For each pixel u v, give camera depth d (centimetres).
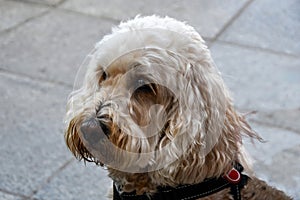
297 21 282
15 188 186
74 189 186
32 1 303
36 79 239
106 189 186
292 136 206
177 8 295
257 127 210
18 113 218
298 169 192
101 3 301
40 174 191
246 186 134
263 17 285
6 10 295
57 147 202
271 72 241
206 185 130
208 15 287
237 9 293
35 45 264
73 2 302
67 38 270
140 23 129
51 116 216
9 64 249
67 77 240
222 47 259
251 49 258
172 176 127
